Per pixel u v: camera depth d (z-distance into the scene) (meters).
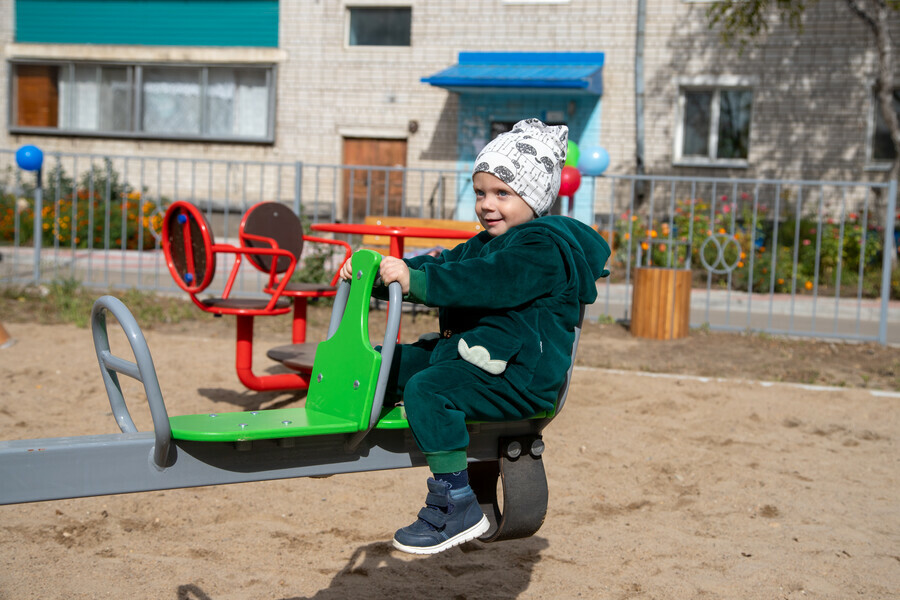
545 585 3.18
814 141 15.33
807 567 3.42
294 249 5.51
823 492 4.33
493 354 2.22
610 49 15.98
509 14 16.39
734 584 3.24
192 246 4.71
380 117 17.11
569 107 16.09
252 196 17.81
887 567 3.44
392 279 2.17
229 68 17.72
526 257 2.21
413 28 16.81
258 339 7.77
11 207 15.18
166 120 18.22
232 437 2.03
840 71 15.13
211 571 3.21
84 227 14.98
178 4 17.80
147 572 3.18
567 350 2.31
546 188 2.39
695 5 15.62
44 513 3.73
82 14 18.19
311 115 17.42
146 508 3.83
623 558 3.46
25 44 18.28
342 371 2.29
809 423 5.57
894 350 8.46
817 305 10.73
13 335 7.45
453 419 2.16
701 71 15.72
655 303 8.51
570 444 4.98
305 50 17.31
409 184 17.06
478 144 16.66
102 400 5.48
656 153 16.02
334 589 3.08
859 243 12.88
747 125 15.80
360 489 4.17
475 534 2.17
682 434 5.27
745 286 12.16
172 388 5.89
